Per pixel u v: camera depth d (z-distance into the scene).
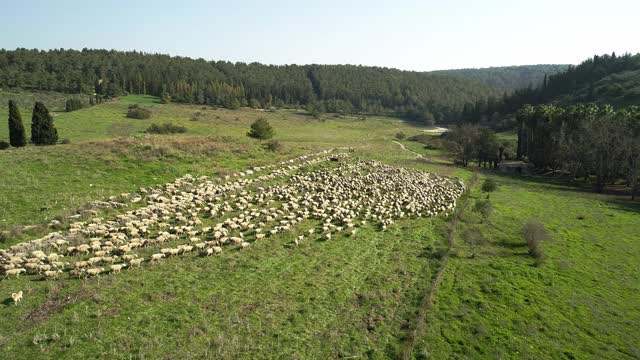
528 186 78.06
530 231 43.09
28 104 136.50
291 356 21.19
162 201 40.97
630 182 73.69
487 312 27.72
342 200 50.31
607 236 46.78
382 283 30.39
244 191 47.47
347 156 82.25
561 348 24.28
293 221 39.97
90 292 24.36
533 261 37.56
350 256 34.59
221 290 26.59
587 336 25.69
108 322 21.89
